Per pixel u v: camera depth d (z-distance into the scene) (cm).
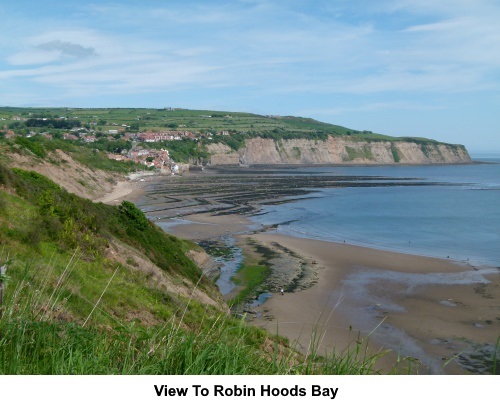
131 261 2295
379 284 4066
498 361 2467
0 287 699
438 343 2727
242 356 690
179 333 756
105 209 3209
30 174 3481
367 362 732
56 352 614
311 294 3731
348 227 7269
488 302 3562
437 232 6925
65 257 1723
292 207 9425
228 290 3806
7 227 1673
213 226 6969
